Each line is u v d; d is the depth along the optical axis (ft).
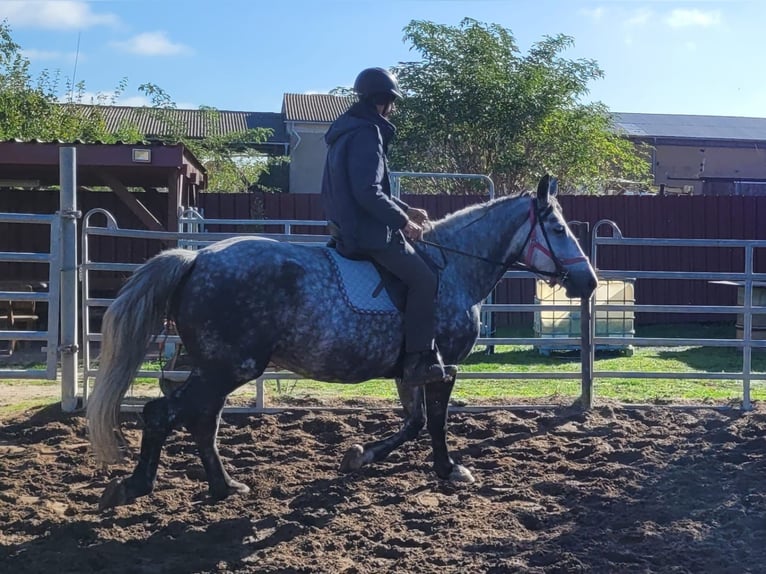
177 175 42.14
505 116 69.05
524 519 16.61
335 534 15.76
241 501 17.42
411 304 16.47
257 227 50.21
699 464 20.58
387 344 16.55
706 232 53.31
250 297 15.69
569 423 25.00
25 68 71.56
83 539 15.35
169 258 15.81
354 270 16.47
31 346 43.01
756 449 22.08
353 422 24.88
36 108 70.54
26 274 50.06
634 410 26.76
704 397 29.96
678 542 15.34
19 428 23.70
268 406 26.63
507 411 26.53
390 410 26.37
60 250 24.73
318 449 22.13
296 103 129.39
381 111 16.83
